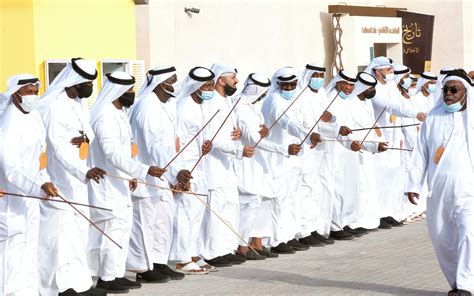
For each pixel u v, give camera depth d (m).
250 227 11.53
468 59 22.22
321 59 19.11
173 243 10.61
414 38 21.17
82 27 13.45
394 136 14.10
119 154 9.50
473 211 8.95
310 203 12.41
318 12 18.97
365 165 13.29
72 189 9.17
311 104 12.39
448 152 9.10
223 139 10.85
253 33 17.02
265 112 12.05
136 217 10.18
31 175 8.55
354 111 12.98
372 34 19.97
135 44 14.30
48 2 13.02
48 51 13.04
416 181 9.38
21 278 8.70
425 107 15.45
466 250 8.80
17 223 8.66
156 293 9.60
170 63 14.95
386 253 11.73
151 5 14.53
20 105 8.62
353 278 10.14
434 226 9.22
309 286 9.75
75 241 9.18
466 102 9.15
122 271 9.78
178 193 10.52
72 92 9.17
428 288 9.57
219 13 16.12
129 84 9.59
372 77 13.04
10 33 12.65
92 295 9.26
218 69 11.09
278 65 17.73
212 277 10.39
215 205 10.93
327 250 12.08
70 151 9.03
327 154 12.57
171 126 10.34
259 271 10.68
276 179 11.75
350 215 13.13
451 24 22.08
